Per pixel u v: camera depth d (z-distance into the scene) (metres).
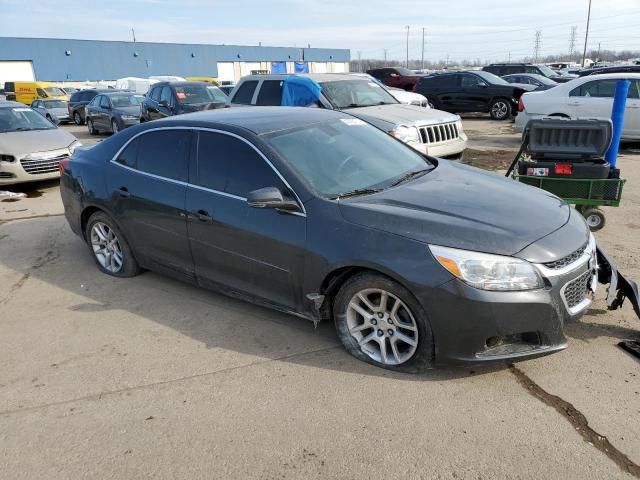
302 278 3.66
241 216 3.92
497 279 3.05
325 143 4.20
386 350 3.49
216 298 4.70
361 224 3.40
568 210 3.78
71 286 5.12
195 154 4.33
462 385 3.29
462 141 9.09
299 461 2.74
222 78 65.06
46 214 7.97
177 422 3.08
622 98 5.96
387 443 2.83
